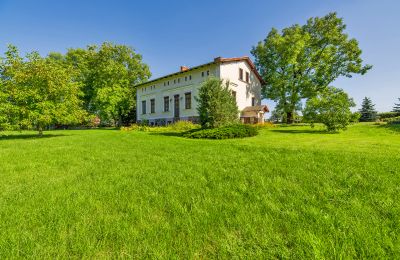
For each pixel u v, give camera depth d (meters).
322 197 2.89
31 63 14.98
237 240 1.96
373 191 3.03
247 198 2.96
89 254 1.79
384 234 1.95
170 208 2.66
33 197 3.11
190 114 25.59
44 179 4.11
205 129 14.09
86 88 32.84
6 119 13.73
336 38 25.64
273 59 30.03
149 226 2.22
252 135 13.22
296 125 22.97
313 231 2.04
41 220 2.39
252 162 5.04
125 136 14.23
